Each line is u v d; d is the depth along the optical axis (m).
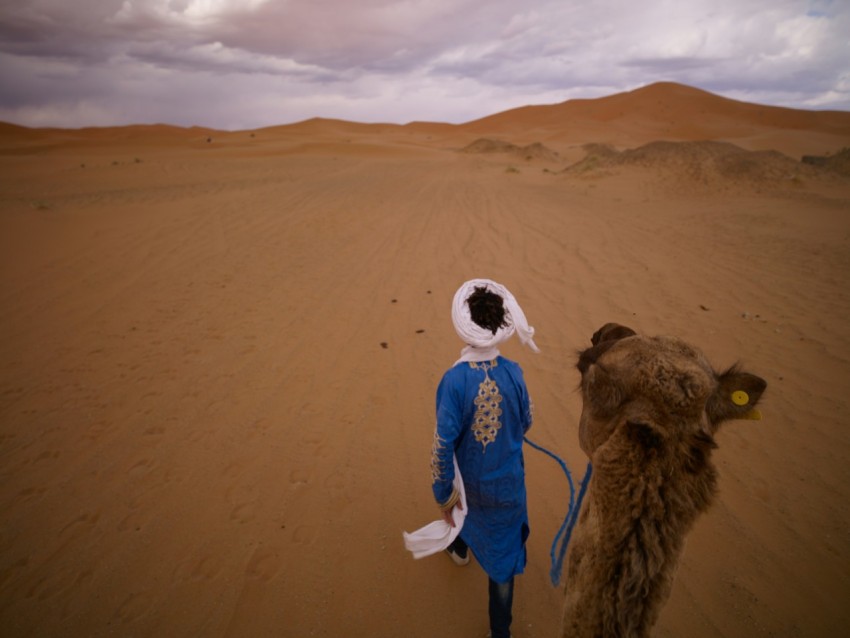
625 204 17.22
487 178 26.97
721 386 1.51
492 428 2.35
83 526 3.66
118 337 6.70
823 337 6.06
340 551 3.42
